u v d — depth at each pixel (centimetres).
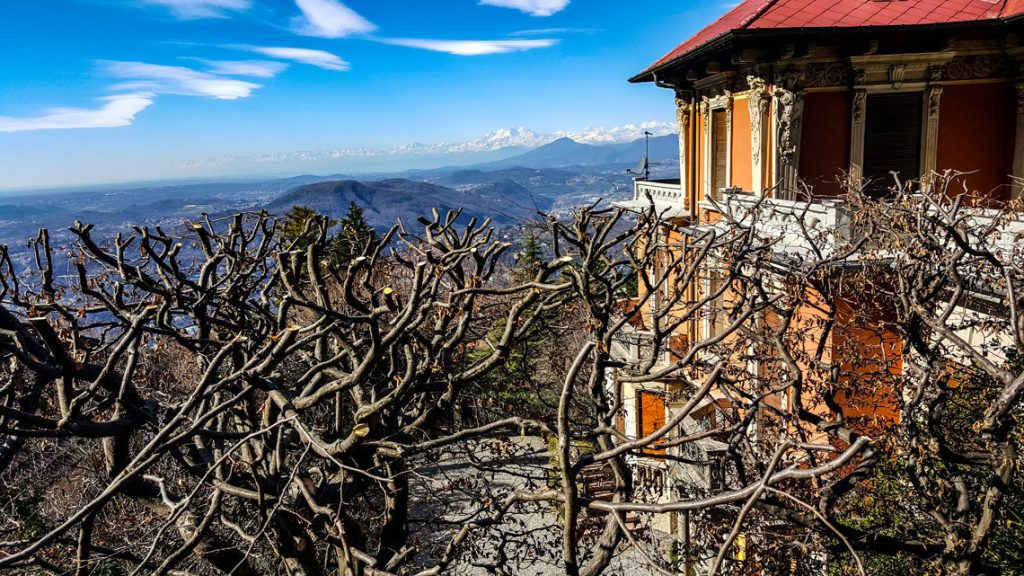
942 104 1634
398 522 820
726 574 862
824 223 1167
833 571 818
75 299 735
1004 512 714
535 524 1505
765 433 924
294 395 846
